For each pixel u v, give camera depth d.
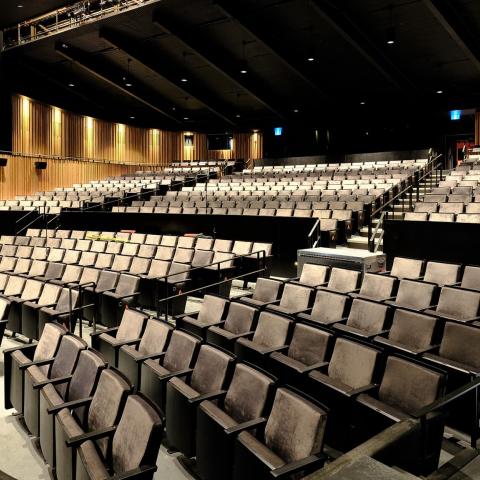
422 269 4.64
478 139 12.99
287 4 9.05
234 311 3.70
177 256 6.29
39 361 3.05
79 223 9.14
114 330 3.76
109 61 12.50
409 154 12.98
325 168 13.07
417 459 1.96
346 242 7.44
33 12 9.42
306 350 3.02
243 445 2.10
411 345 3.10
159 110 15.16
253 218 7.33
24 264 6.35
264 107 15.57
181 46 11.41
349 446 2.48
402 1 8.54
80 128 14.67
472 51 9.65
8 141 12.17
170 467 2.58
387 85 12.84
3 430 3.00
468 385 1.82
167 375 2.78
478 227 5.50
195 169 14.68
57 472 2.36
